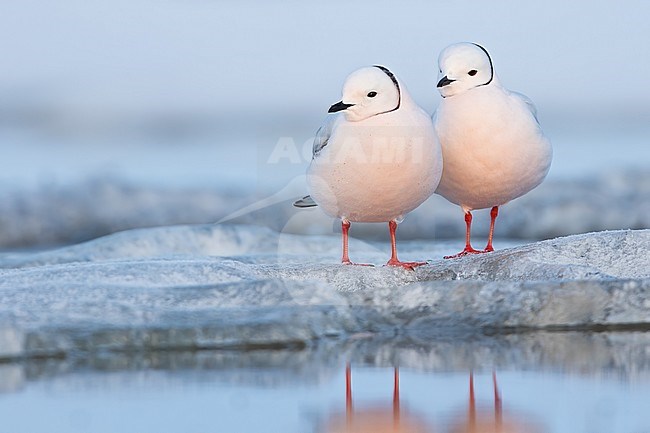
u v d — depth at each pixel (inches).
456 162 502.9
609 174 863.7
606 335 419.8
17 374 353.1
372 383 349.1
